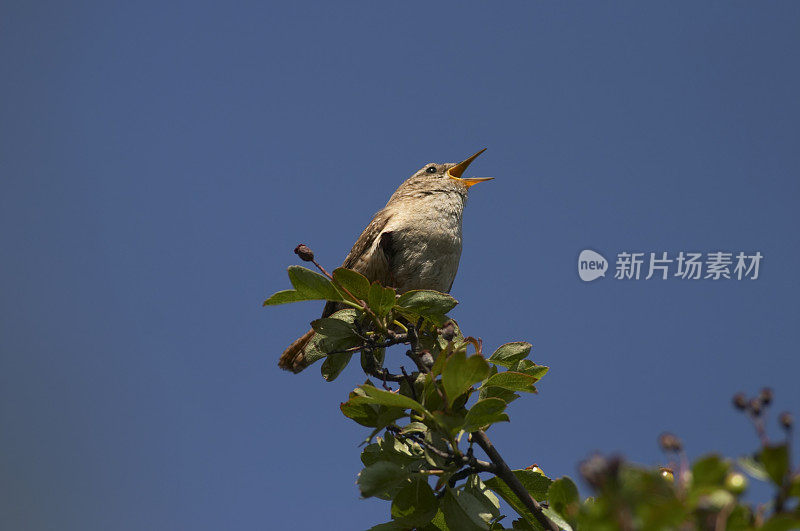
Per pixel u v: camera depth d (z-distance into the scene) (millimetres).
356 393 7488
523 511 7332
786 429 4531
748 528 4219
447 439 6891
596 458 3861
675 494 4242
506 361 7828
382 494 7277
